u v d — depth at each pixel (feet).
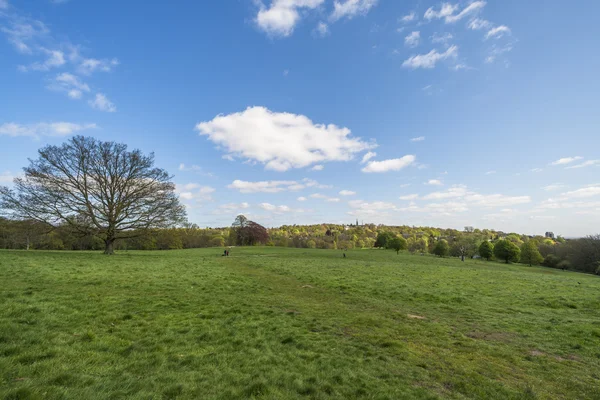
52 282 53.72
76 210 116.88
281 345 29.04
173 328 32.19
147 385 19.26
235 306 44.14
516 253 254.27
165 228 135.44
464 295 62.85
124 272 72.64
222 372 22.15
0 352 22.16
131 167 126.93
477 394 21.40
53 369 20.22
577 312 50.52
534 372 25.73
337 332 34.17
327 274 90.27
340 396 19.80
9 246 205.16
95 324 31.50
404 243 285.02
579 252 231.91
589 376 25.18
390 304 51.65
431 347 30.78
